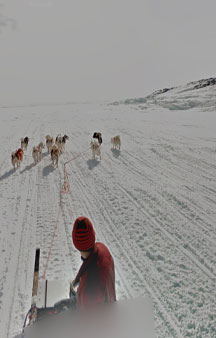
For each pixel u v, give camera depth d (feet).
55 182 34.30
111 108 142.00
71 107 181.88
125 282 15.96
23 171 39.14
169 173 35.86
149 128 71.31
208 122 76.33
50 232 22.26
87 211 25.99
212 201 26.86
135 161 42.01
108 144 54.44
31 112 148.87
